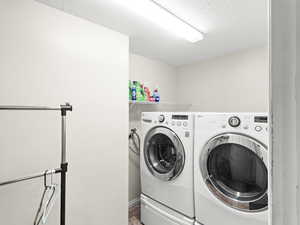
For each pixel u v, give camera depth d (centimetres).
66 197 133
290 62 28
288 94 28
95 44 150
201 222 144
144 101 213
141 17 143
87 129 144
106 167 155
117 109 163
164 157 191
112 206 158
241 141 122
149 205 185
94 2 124
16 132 114
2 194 108
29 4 119
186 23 148
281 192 29
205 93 253
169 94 279
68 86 135
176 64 279
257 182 123
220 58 237
